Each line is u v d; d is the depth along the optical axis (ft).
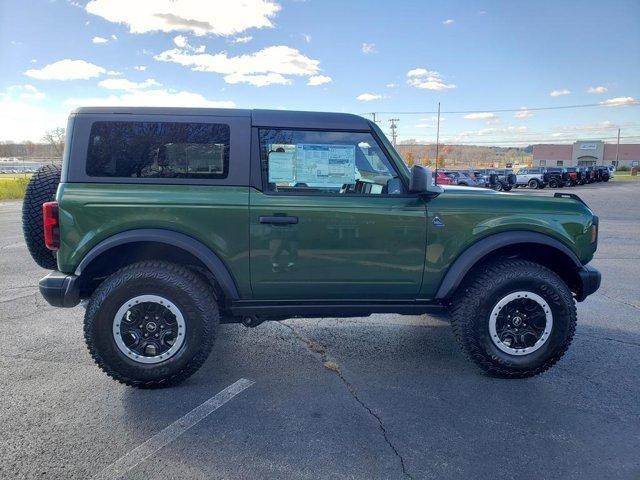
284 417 10.46
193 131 11.62
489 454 9.14
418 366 13.25
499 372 12.33
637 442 9.58
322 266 11.99
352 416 10.52
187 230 11.51
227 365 13.28
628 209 62.54
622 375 12.65
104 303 11.24
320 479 8.39
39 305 18.49
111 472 8.55
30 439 9.56
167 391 11.68
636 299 19.79
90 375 12.52
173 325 11.62
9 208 62.03
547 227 12.45
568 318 12.23
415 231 12.10
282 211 11.67
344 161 12.09
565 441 9.59
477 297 12.17
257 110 11.94
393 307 12.59
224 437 9.67
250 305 12.26
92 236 11.30
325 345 14.84
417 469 8.68
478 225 12.26
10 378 12.31
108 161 11.48
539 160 355.56
